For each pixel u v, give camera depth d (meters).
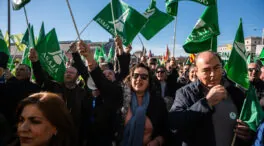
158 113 2.40
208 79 1.93
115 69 4.40
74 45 3.84
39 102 1.35
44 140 1.35
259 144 1.83
